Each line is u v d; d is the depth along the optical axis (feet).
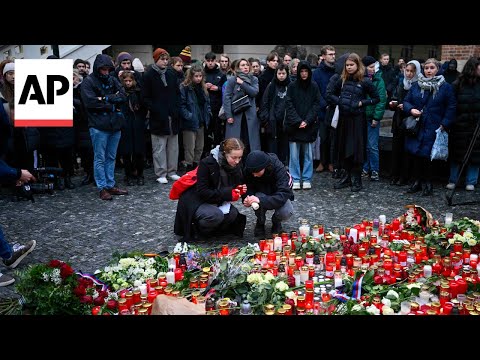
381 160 29.76
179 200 19.08
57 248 18.47
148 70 26.37
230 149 17.75
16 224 21.13
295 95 25.20
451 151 25.29
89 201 24.43
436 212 22.13
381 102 26.84
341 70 26.25
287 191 18.63
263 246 16.69
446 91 23.73
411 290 13.53
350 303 12.56
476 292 13.48
